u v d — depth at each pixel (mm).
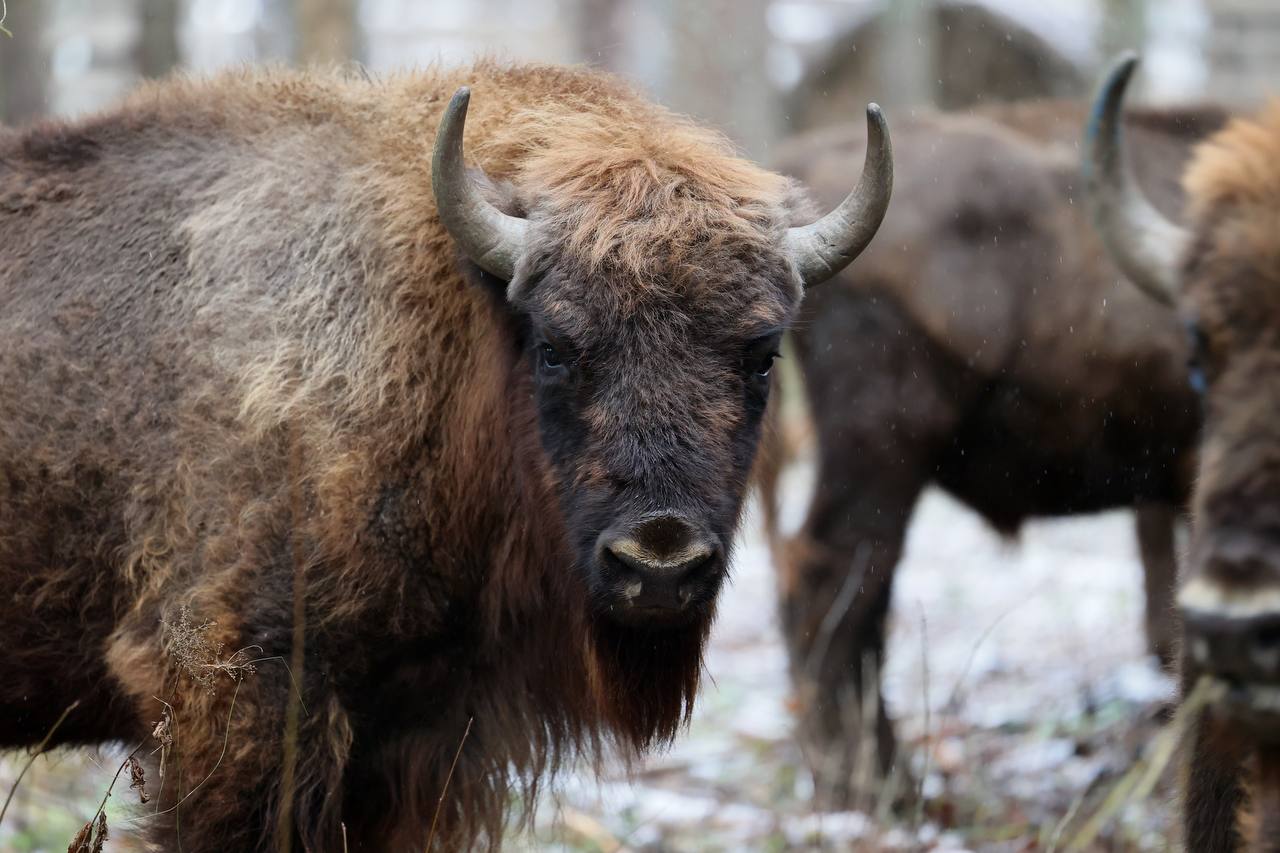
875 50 64938
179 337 12719
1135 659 24609
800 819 18172
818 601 20250
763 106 46656
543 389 12016
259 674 12148
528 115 13477
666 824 18219
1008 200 20312
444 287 12938
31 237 13453
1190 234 10758
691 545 11227
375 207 13156
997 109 22312
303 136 13602
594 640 12555
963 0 62469
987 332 20156
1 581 12938
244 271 12922
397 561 12562
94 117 14227
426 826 13109
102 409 12719
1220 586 9023
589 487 11523
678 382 11461
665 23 46219
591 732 13672
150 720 12398
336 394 12586
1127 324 19781
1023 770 20016
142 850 12469
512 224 12195
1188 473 20250
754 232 11945
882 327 20297
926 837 17500
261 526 12234
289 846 11836
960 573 31859
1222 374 9945
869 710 18797
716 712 23203
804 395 21031
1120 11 50000
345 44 38750
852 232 12633
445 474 12742
